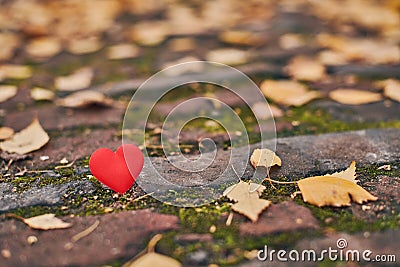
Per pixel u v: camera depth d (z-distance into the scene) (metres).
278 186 0.48
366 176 0.49
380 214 0.45
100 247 0.43
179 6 0.92
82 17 0.86
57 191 0.48
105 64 0.69
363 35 0.76
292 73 0.66
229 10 0.89
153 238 0.43
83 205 0.46
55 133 0.56
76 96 0.62
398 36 0.76
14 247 0.43
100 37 0.78
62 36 0.78
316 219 0.44
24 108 0.60
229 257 0.42
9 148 0.53
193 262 0.42
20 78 0.66
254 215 0.44
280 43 0.74
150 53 0.72
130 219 0.45
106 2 0.94
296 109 0.59
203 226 0.44
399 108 0.59
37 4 0.93
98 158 0.46
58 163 0.51
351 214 0.45
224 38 0.76
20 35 0.78
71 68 0.69
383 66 0.68
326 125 0.56
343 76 0.66
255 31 0.79
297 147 0.52
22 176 0.49
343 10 0.88
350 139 0.54
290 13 0.86
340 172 0.48
